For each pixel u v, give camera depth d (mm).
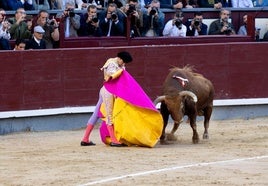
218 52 27672
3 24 25141
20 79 24953
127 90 21531
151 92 26703
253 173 17891
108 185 16719
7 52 24734
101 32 27344
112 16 27359
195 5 30047
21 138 23828
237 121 27516
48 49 25328
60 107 25578
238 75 27984
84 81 25859
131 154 20391
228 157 19922
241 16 30453
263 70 28281
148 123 21578
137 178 17375
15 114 24828
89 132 21984
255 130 25234
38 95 25219
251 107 28297
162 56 26812
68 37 26703
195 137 22250
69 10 26703
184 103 21719
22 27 25547
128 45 27469
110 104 21609
